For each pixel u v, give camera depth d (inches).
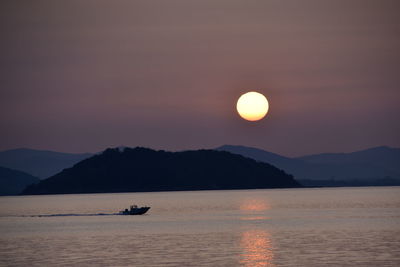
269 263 6072.8
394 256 6387.8
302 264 5979.3
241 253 6811.0
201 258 6461.6
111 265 6122.1
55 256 6948.8
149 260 6387.8
